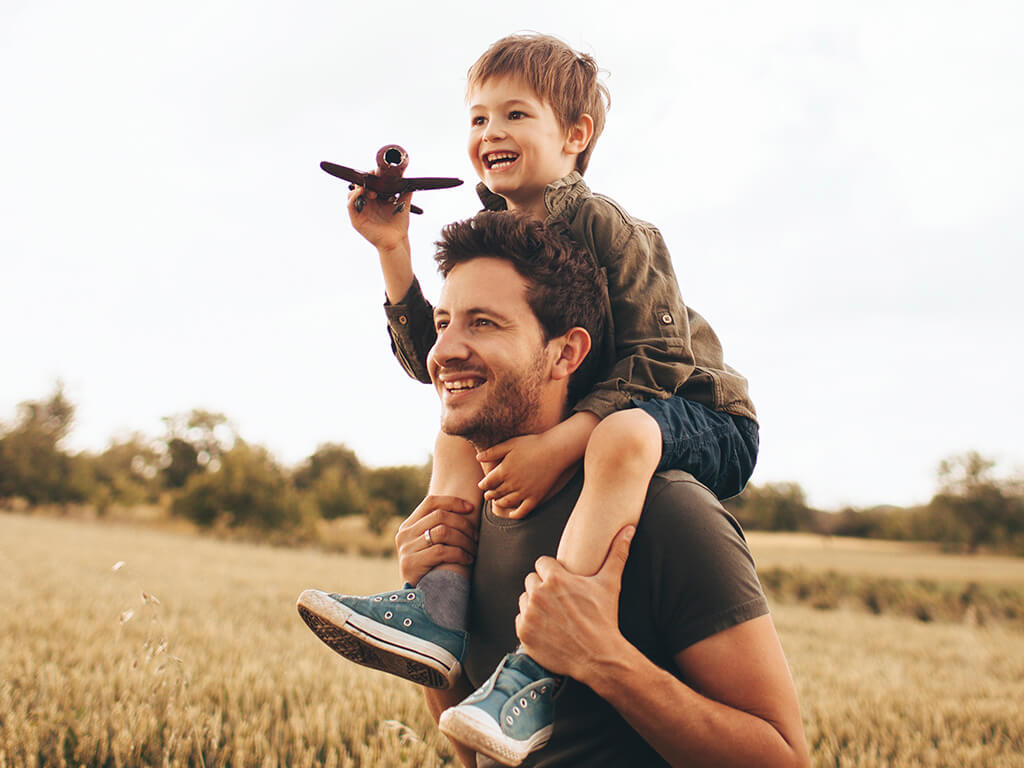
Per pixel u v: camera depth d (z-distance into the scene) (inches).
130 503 2427.4
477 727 51.2
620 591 57.1
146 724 151.5
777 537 2913.4
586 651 52.2
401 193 80.4
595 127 101.6
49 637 293.4
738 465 74.7
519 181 94.4
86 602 419.8
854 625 621.0
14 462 2331.4
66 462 2438.5
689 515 57.4
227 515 1715.1
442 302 64.4
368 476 2415.1
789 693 54.4
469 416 61.5
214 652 276.4
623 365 69.8
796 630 552.4
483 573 67.9
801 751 52.9
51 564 670.5
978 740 214.4
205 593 513.3
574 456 63.7
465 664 70.7
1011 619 780.0
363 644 64.6
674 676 54.7
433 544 70.1
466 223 64.1
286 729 171.5
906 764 182.2
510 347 60.9
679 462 65.7
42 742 154.5
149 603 100.7
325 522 2074.3
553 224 79.0
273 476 1765.5
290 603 493.4
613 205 79.3
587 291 65.9
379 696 214.8
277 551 1267.2
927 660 420.2
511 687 55.2
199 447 2940.5
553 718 57.1
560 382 66.7
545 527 64.1
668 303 75.7
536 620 54.4
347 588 637.9
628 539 56.2
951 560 2180.1
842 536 3043.8
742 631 54.1
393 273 81.6
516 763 52.4
